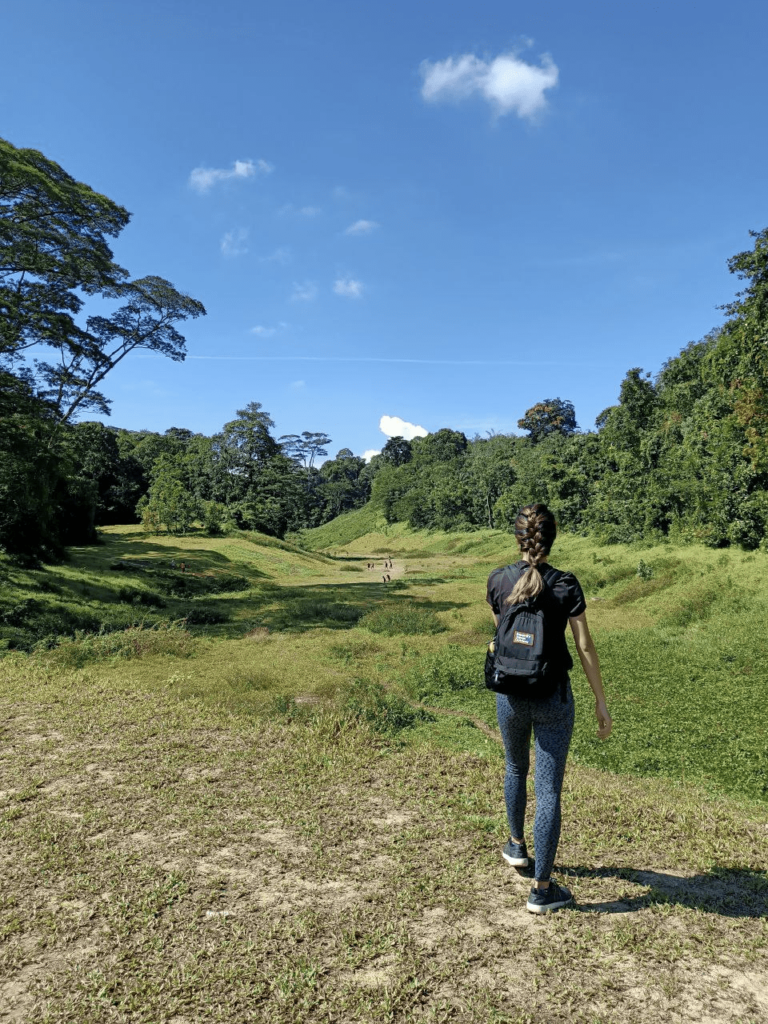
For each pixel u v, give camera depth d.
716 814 4.12
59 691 7.45
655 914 2.71
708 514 23.75
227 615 20.48
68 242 21.12
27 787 4.19
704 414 28.12
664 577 20.70
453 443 118.88
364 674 10.52
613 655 12.25
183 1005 2.12
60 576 19.80
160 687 7.86
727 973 2.31
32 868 3.09
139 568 29.00
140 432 93.56
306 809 3.91
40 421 19.86
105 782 4.35
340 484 131.62
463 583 32.50
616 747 6.72
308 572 42.16
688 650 12.22
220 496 70.12
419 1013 2.10
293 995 2.17
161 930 2.57
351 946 2.46
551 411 105.44
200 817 3.74
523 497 59.41
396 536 89.31
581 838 3.55
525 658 2.70
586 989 2.21
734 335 21.88
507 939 2.52
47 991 2.19
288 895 2.87
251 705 6.92
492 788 4.42
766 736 6.91
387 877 3.03
